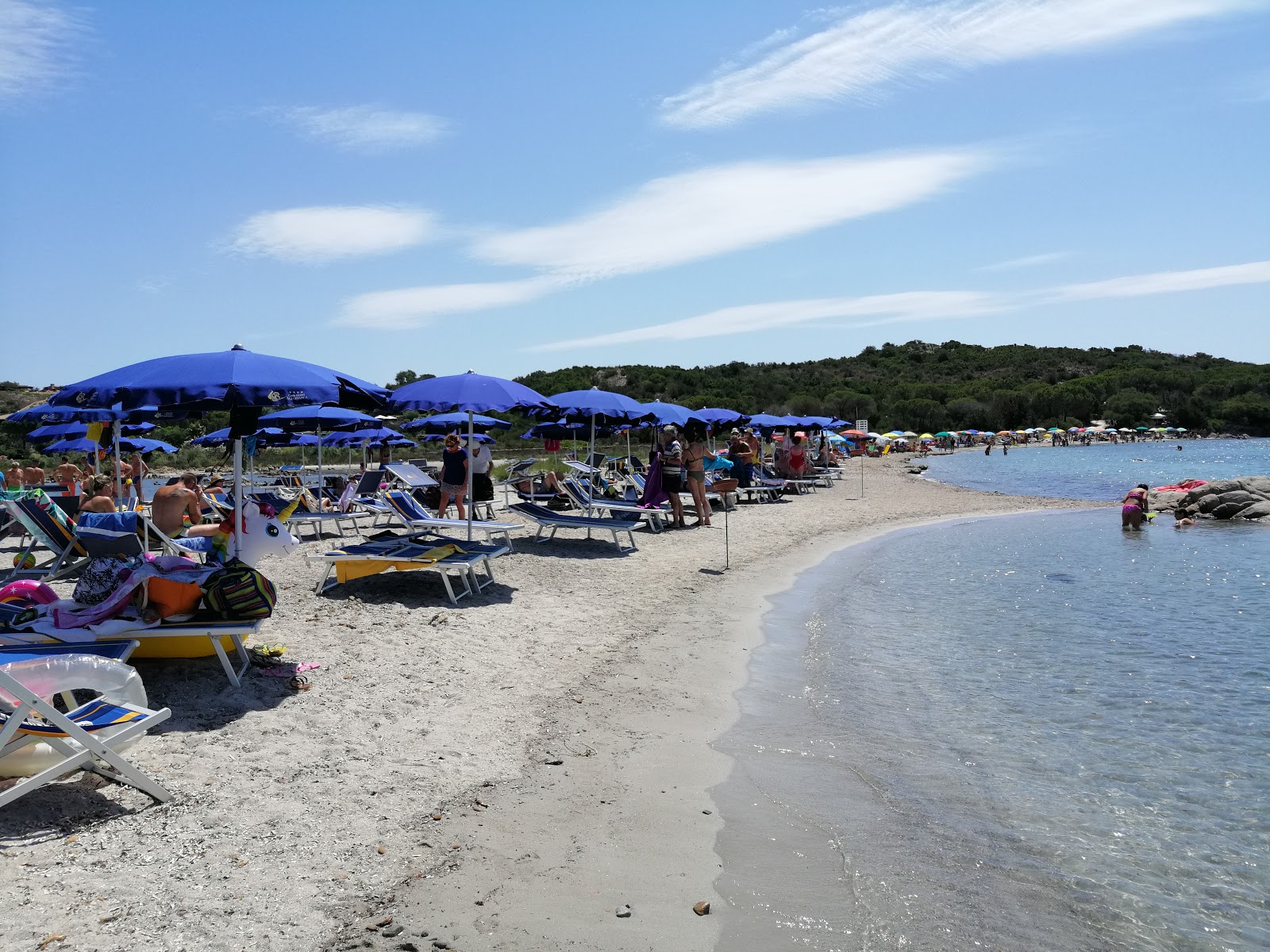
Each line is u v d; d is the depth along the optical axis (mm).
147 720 4117
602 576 10852
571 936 3330
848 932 3467
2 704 3977
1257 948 3416
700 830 4332
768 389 91938
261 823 3971
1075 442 85500
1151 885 3898
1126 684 6941
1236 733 5812
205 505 10453
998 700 6547
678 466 15570
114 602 5438
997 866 4051
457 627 7766
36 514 7395
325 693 5766
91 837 3725
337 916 3318
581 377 84562
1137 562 13328
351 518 14953
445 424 17469
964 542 15750
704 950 3297
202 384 5484
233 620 5598
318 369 6363
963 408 92312
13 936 2967
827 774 5113
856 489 27172
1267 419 95188
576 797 4617
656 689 6578
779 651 7922
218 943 3057
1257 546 15094
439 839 4008
